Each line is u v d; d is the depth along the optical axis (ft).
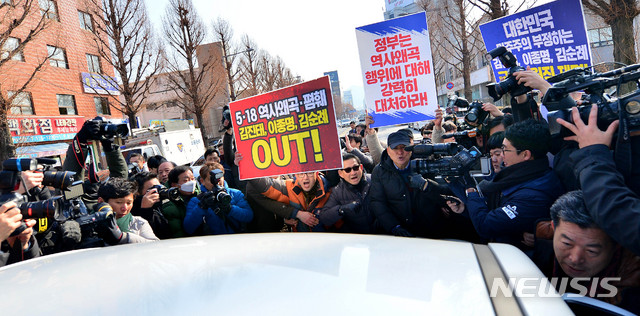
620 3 23.85
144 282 2.68
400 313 2.09
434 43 76.02
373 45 11.67
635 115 4.55
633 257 4.35
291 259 2.99
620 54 24.52
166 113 119.96
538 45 10.78
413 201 8.25
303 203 9.77
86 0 54.34
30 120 49.14
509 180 6.27
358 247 3.29
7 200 5.79
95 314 2.27
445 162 6.80
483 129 8.69
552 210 4.90
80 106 61.82
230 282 2.58
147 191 9.60
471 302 2.23
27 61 51.06
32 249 6.07
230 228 9.69
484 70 100.12
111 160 10.39
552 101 5.69
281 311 2.15
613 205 4.13
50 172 6.64
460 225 8.29
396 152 8.00
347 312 2.11
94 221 6.72
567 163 5.83
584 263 4.56
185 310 2.23
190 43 66.69
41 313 2.34
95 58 66.69
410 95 11.47
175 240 3.96
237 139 9.77
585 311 3.75
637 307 4.41
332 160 8.50
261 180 9.58
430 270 2.70
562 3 10.30
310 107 8.59
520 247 6.23
